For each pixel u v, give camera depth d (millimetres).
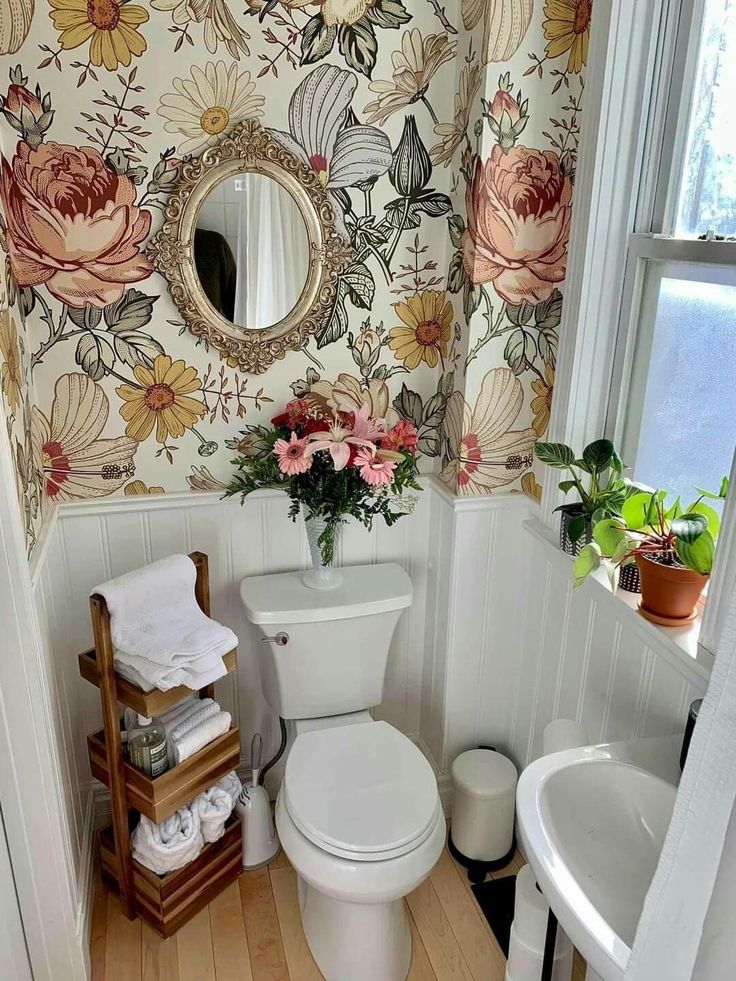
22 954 1553
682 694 1363
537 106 1658
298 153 1759
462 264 1812
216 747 1769
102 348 1763
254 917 1885
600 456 1601
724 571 1255
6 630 1341
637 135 1517
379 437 1819
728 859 867
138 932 1833
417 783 1703
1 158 1560
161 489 1908
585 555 1441
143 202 1690
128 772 1690
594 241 1589
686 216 1471
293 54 1684
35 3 1524
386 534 2104
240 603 2045
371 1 1686
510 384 1859
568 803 1203
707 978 908
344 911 1653
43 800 1474
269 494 1964
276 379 1901
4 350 1417
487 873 2041
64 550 1862
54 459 1812
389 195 1840
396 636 2219
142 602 1620
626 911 1145
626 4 1427
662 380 1561
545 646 1899
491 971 1760
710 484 1448
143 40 1597
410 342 1970
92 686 2000
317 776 1717
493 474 1934
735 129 1316
